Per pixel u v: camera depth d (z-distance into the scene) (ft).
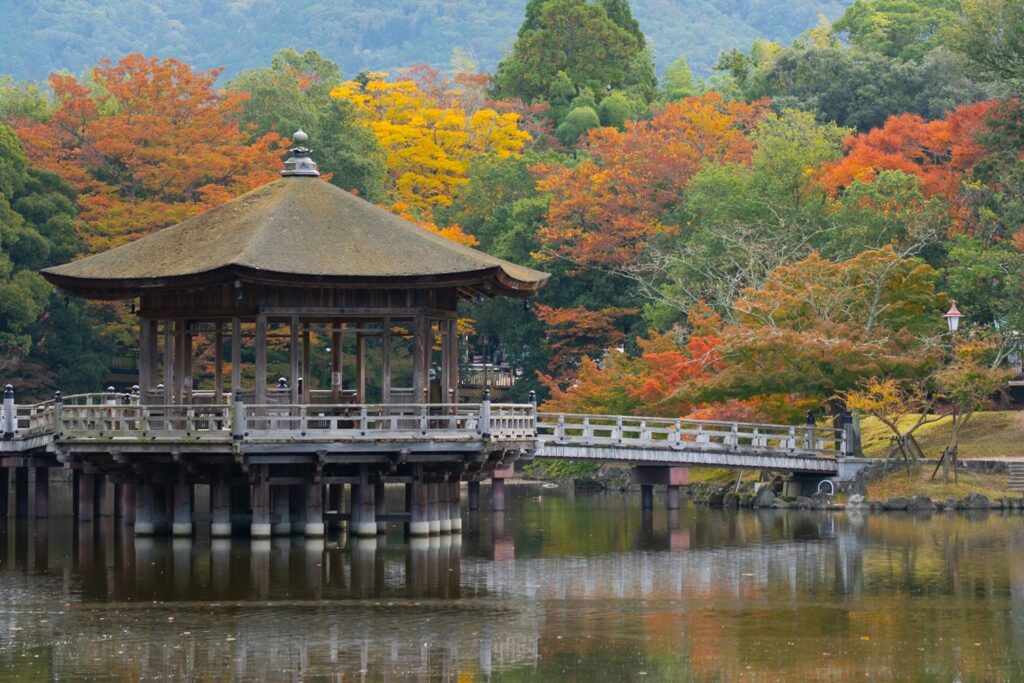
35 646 129.70
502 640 132.26
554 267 359.66
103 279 181.88
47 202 327.26
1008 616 142.31
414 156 437.17
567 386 355.36
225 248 181.88
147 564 169.27
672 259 320.09
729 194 338.95
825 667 122.93
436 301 189.98
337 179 381.19
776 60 486.38
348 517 187.01
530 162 395.96
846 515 228.63
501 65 536.01
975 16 306.55
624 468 298.35
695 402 260.62
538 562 175.22
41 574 163.84
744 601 149.79
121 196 354.95
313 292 183.42
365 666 123.34
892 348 248.73
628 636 133.90
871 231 302.04
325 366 347.56
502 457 192.54
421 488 186.09
